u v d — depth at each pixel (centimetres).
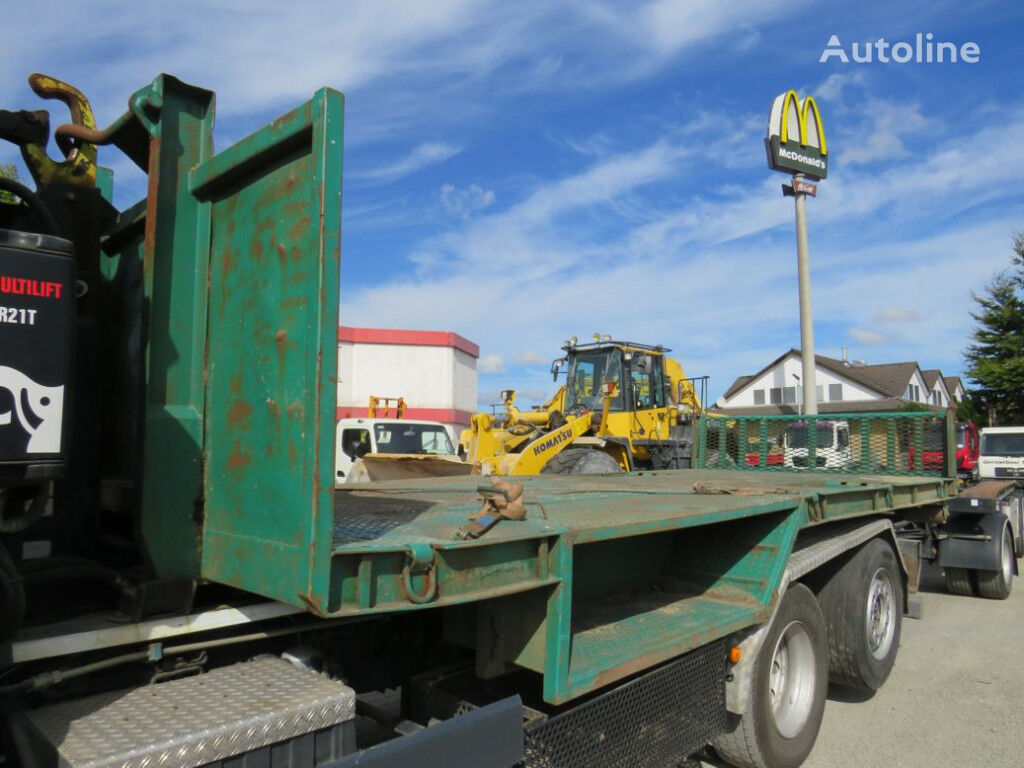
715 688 360
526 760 248
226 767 190
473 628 283
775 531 411
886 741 483
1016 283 3703
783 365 5738
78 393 264
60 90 271
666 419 1391
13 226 251
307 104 210
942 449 758
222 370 238
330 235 204
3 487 177
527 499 406
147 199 239
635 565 404
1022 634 754
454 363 2970
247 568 218
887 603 566
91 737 183
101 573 235
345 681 252
